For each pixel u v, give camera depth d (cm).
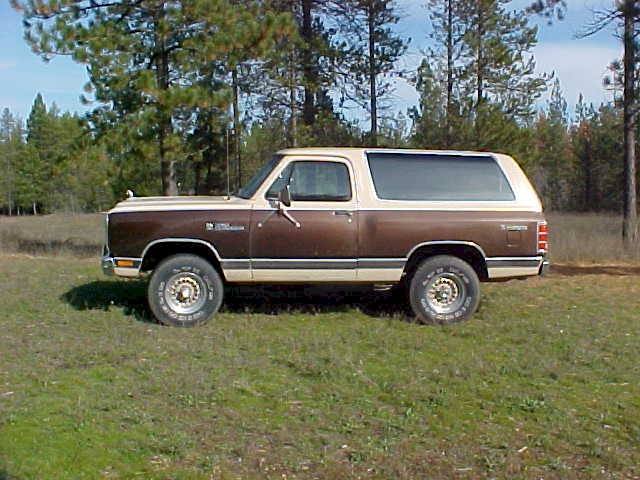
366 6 2145
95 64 1369
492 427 500
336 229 808
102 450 453
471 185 841
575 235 1619
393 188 827
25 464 430
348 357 666
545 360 666
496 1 2419
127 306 897
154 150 1414
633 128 1661
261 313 872
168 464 435
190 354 681
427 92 2412
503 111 2441
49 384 585
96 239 1927
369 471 428
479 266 853
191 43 1380
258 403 544
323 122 2141
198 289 807
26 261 1387
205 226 799
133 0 1417
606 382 607
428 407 538
